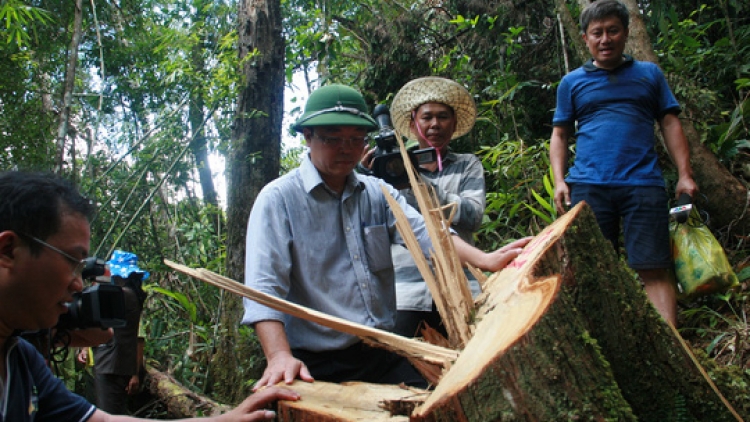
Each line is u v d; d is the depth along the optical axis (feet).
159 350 15.42
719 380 7.04
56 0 20.30
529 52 19.74
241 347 13.17
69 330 5.83
